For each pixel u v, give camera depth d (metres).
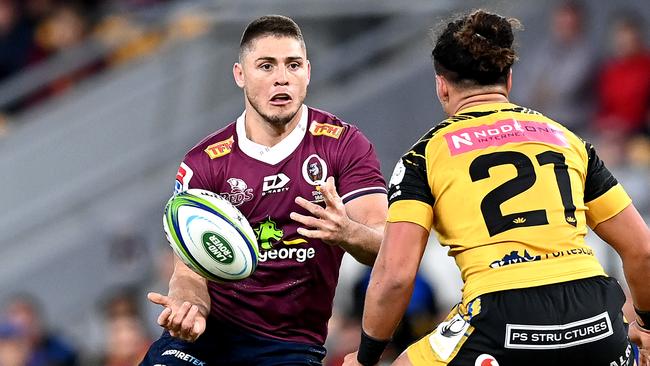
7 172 42.22
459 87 17.59
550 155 17.03
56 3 45.59
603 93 35.50
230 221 17.59
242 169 18.70
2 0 44.44
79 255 39.22
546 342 16.19
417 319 29.88
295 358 18.98
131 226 38.75
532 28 37.81
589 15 37.09
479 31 17.36
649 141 34.69
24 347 33.97
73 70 43.47
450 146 17.03
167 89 41.72
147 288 37.50
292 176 18.61
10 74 44.03
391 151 37.44
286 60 18.33
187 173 18.88
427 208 16.88
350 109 37.66
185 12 42.12
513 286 16.28
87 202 40.28
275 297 18.86
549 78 36.25
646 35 37.00
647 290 17.67
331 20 40.62
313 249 18.64
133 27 43.66
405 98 37.62
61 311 39.00
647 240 17.39
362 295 30.06
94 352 36.00
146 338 32.62
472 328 16.39
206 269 17.62
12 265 39.81
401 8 39.31
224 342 19.12
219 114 39.25
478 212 16.66
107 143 41.84
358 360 17.44
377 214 18.47
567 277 16.39
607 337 16.42
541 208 16.64
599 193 17.41
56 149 42.19
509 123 17.25
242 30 41.12
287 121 18.47
